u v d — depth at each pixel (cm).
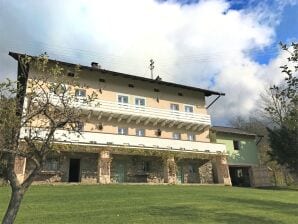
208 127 3969
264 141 5419
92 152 3077
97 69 3344
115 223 1289
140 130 3575
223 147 3772
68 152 3031
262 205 1914
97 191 2236
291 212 1680
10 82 1003
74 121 1030
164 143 3444
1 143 912
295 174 4053
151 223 1300
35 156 927
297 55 978
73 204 1700
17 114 990
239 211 1645
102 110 3303
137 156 3378
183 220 1373
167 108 3816
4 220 818
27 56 1070
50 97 1023
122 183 2984
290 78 994
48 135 958
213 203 1878
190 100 4012
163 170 3438
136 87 3691
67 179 2981
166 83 3800
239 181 4241
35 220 1314
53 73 1055
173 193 2284
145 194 2173
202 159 3731
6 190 2094
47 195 1978
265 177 4041
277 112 1167
